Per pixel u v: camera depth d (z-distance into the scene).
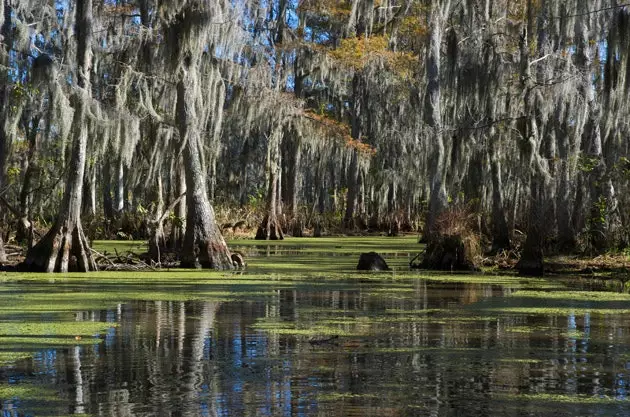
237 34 25.98
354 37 42.91
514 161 28.12
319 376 8.95
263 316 13.27
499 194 26.95
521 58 25.06
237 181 51.12
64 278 19.36
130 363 9.52
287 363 9.59
